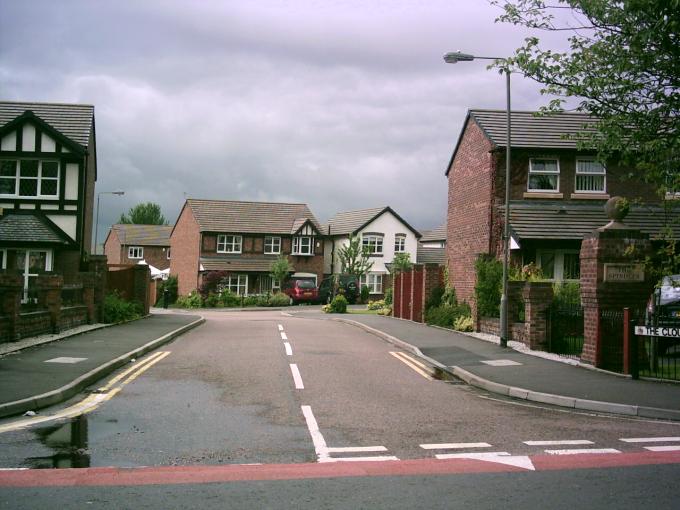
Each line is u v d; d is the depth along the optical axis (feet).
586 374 43.55
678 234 77.30
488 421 30.14
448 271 95.30
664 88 35.78
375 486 19.77
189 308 173.47
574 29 37.09
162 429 27.30
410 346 59.82
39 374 38.73
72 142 97.40
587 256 47.91
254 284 198.59
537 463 22.61
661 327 41.96
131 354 49.67
